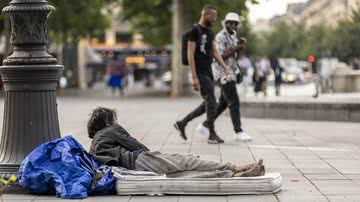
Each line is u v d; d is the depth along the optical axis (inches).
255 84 1316.4
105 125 358.0
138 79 3346.5
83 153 339.6
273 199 319.0
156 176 335.6
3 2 482.3
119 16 1744.6
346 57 1678.2
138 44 3422.7
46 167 329.4
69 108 1057.5
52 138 350.3
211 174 335.9
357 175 386.6
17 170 343.9
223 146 530.6
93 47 3437.5
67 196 323.3
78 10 1801.2
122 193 331.0
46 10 343.6
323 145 533.3
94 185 329.1
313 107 769.6
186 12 1451.8
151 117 853.8
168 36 1817.2
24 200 320.8
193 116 556.4
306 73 2721.5
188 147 524.7
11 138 349.1
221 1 1156.5
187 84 1473.9
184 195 329.7
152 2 1568.7
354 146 525.7
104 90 1962.4
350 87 1232.2
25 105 347.3
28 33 343.6
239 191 329.1
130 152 346.9
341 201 314.0
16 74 344.2
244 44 566.3
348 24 1665.8
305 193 333.1
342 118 754.8
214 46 539.5
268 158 460.8
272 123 742.5
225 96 566.6
